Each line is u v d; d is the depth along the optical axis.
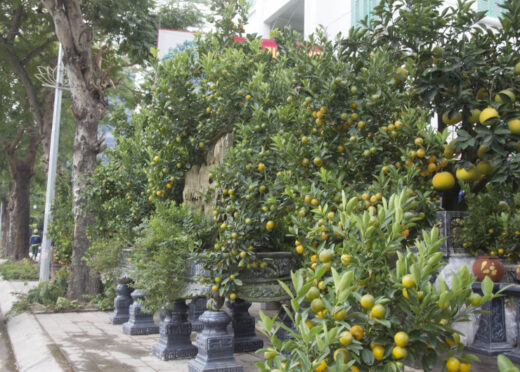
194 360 4.50
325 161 3.93
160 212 4.84
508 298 5.50
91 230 7.86
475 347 5.47
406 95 3.89
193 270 4.54
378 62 3.85
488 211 5.91
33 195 39.03
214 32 6.07
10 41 15.76
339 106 3.88
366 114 3.89
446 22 4.46
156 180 5.23
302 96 4.15
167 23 14.34
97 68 10.68
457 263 5.63
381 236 2.15
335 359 1.83
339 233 2.29
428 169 3.59
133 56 14.02
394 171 3.45
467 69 3.85
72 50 10.04
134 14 13.31
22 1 15.41
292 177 4.00
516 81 3.91
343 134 3.97
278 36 5.80
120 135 7.25
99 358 5.30
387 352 1.93
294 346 1.97
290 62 5.52
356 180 3.90
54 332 6.92
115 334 6.79
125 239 6.47
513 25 4.19
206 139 5.16
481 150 3.62
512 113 3.44
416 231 3.67
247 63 5.01
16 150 23.61
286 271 4.57
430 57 4.38
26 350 5.99
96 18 13.15
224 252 4.14
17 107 19.47
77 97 10.09
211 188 4.62
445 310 1.91
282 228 4.89
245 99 4.79
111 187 7.62
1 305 10.77
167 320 5.38
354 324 2.01
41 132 16.73
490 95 3.89
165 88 4.95
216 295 4.39
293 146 3.84
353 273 2.01
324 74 4.04
